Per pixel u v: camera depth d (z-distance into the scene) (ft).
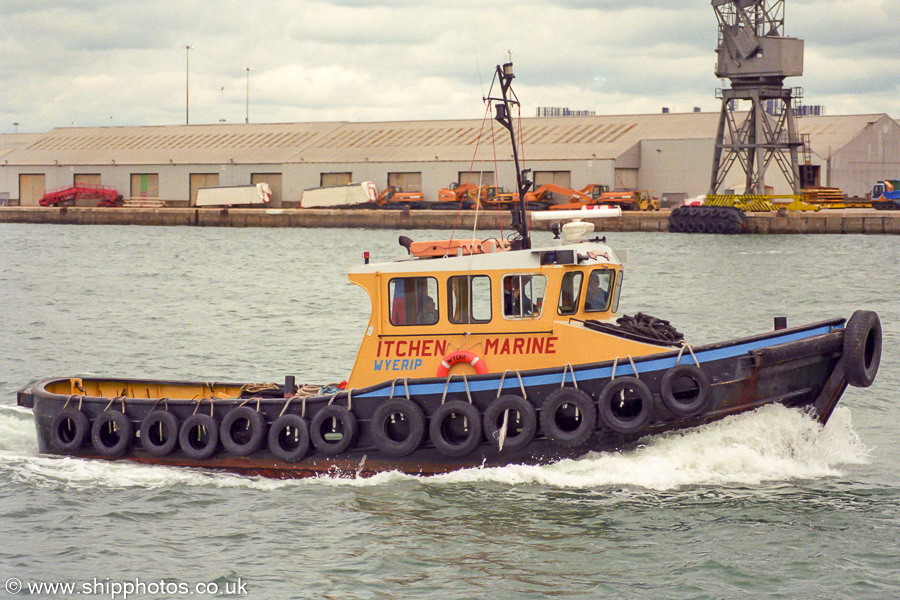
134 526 83.76
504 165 631.56
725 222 540.11
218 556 77.97
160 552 78.79
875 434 109.19
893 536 79.77
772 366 87.56
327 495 89.45
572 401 87.56
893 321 200.85
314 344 177.58
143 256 404.36
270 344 177.99
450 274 92.58
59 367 156.15
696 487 88.63
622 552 77.56
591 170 611.06
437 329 93.56
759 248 430.20
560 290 90.89
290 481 93.35
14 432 112.88
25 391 104.01
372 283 94.43
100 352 169.99
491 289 91.91
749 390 87.71
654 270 328.49
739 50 544.62
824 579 72.84
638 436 89.92
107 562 77.00
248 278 307.58
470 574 74.49
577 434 87.66
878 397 126.31
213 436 95.14
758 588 71.77
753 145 554.87
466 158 647.15
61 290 271.49
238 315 218.18
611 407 87.61
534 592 71.72
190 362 160.86
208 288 277.64
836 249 420.77
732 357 86.69
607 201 585.22
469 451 89.71
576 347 90.38
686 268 335.06
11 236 553.64
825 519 82.79
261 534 81.87
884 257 376.89
